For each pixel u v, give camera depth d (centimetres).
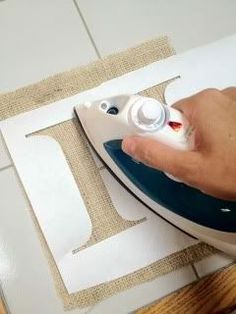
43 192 73
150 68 79
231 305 73
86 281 72
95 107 65
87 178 75
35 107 76
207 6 81
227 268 75
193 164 55
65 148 75
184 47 80
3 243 72
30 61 77
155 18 81
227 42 81
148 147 56
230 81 79
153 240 74
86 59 78
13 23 77
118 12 80
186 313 72
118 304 72
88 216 74
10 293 71
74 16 79
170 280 74
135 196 73
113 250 73
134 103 57
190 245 75
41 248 72
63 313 71
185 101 60
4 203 73
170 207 68
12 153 74
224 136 56
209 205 63
